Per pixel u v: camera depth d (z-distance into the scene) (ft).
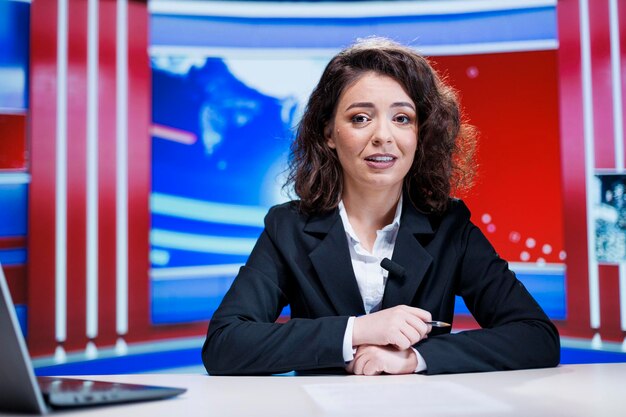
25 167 9.25
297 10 9.89
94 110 9.52
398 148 4.47
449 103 4.92
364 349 3.61
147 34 9.71
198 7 9.82
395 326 3.60
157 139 9.69
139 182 9.63
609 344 9.30
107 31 9.59
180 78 9.78
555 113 9.57
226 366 3.79
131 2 9.66
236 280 4.52
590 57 9.50
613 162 9.41
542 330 3.96
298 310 4.61
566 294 9.46
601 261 9.37
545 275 9.54
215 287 9.78
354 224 4.79
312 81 9.89
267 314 4.38
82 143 9.47
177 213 9.70
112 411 2.36
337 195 4.78
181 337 9.64
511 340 3.77
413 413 2.29
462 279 4.66
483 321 4.54
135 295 9.53
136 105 9.65
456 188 5.34
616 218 9.34
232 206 9.83
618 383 3.06
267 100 9.90
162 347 9.57
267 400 2.59
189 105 9.78
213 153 9.82
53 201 9.34
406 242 4.52
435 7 9.80
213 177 9.80
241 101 9.87
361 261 4.63
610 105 9.44
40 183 9.29
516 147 9.65
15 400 2.29
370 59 4.62
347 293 4.43
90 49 9.53
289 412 2.34
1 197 9.14
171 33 9.77
